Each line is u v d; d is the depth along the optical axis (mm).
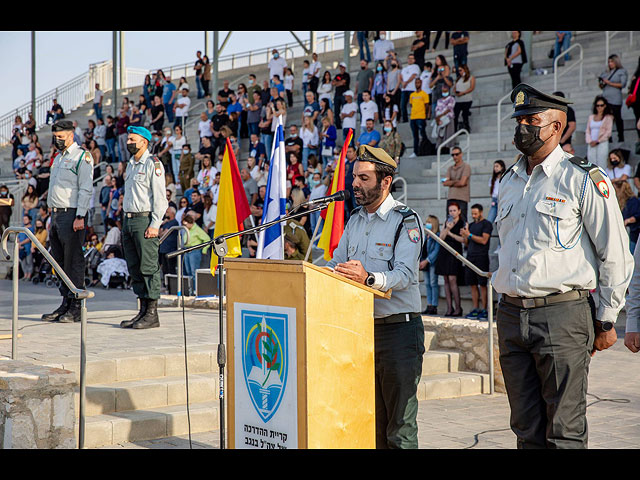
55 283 16781
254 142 16891
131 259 7887
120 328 7930
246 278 3953
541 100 3832
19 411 4398
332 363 3748
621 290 3797
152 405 5758
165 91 22547
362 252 4336
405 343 4176
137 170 7707
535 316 3812
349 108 16797
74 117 28953
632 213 10703
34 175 21219
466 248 12102
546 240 3807
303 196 13336
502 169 12789
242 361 3979
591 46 17250
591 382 7566
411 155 16266
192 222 14016
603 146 12602
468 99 15547
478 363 7434
